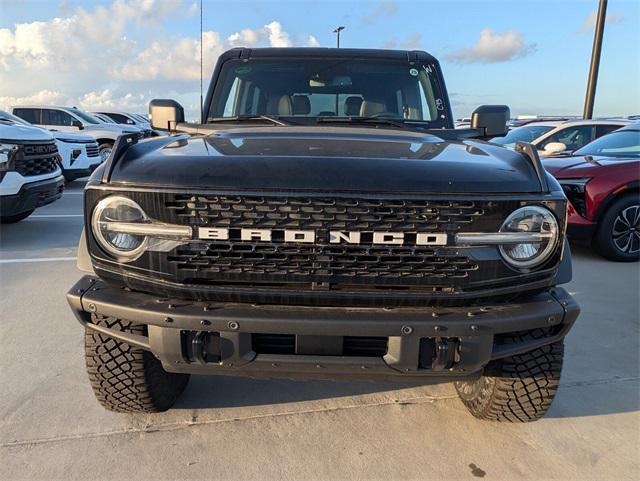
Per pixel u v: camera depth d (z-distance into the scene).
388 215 1.93
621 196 5.84
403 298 1.98
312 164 1.99
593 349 3.59
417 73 3.58
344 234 1.92
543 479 2.31
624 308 4.39
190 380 3.12
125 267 2.02
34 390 2.92
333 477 2.30
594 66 12.58
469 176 1.99
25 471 2.27
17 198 6.25
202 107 3.60
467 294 2.00
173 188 1.93
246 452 2.46
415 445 2.54
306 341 1.98
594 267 5.74
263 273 1.96
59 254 5.81
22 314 4.01
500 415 2.63
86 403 2.80
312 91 3.52
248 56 3.61
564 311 2.08
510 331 2.02
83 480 2.23
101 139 14.23
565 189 6.04
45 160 6.75
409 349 1.97
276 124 3.38
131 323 2.19
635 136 6.69
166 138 2.67
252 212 1.92
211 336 2.01
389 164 2.02
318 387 3.07
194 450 2.46
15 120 8.01
